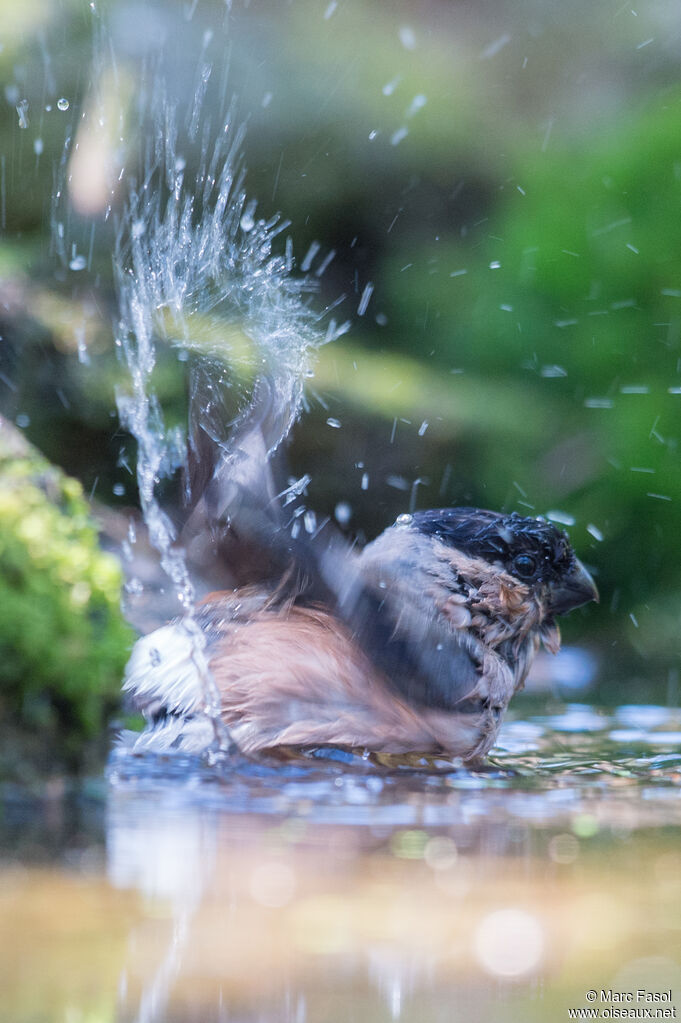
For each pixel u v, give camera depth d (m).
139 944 3.06
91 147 18.12
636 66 24.47
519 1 24.38
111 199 17.00
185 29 20.23
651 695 11.87
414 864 4.05
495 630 7.73
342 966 2.96
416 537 7.73
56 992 2.70
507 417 19.31
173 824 4.73
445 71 23.36
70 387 15.02
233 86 20.48
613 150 21.25
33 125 18.42
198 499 6.52
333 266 22.16
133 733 6.94
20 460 8.19
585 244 20.94
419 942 3.15
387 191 22.30
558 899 3.63
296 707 6.69
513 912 3.46
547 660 14.67
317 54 21.83
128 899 3.50
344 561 6.95
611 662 14.88
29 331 15.08
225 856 4.11
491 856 4.23
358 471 17.91
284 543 6.71
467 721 7.21
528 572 7.83
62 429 15.02
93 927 3.21
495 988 2.84
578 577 8.20
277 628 6.98
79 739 6.68
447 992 2.80
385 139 21.92
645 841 4.57
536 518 8.11
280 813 5.04
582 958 3.06
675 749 8.07
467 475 19.05
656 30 24.55
